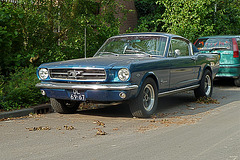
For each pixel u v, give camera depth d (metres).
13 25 9.05
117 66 6.18
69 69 6.54
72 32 10.05
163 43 7.67
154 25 18.69
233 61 12.13
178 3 15.63
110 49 7.90
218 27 17.50
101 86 6.14
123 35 8.20
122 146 4.80
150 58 7.11
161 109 8.05
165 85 7.37
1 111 7.11
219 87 12.51
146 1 18.81
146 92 6.85
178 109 8.03
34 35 9.80
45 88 6.80
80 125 6.21
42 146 4.79
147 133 5.58
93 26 10.71
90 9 10.59
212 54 9.92
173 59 7.60
